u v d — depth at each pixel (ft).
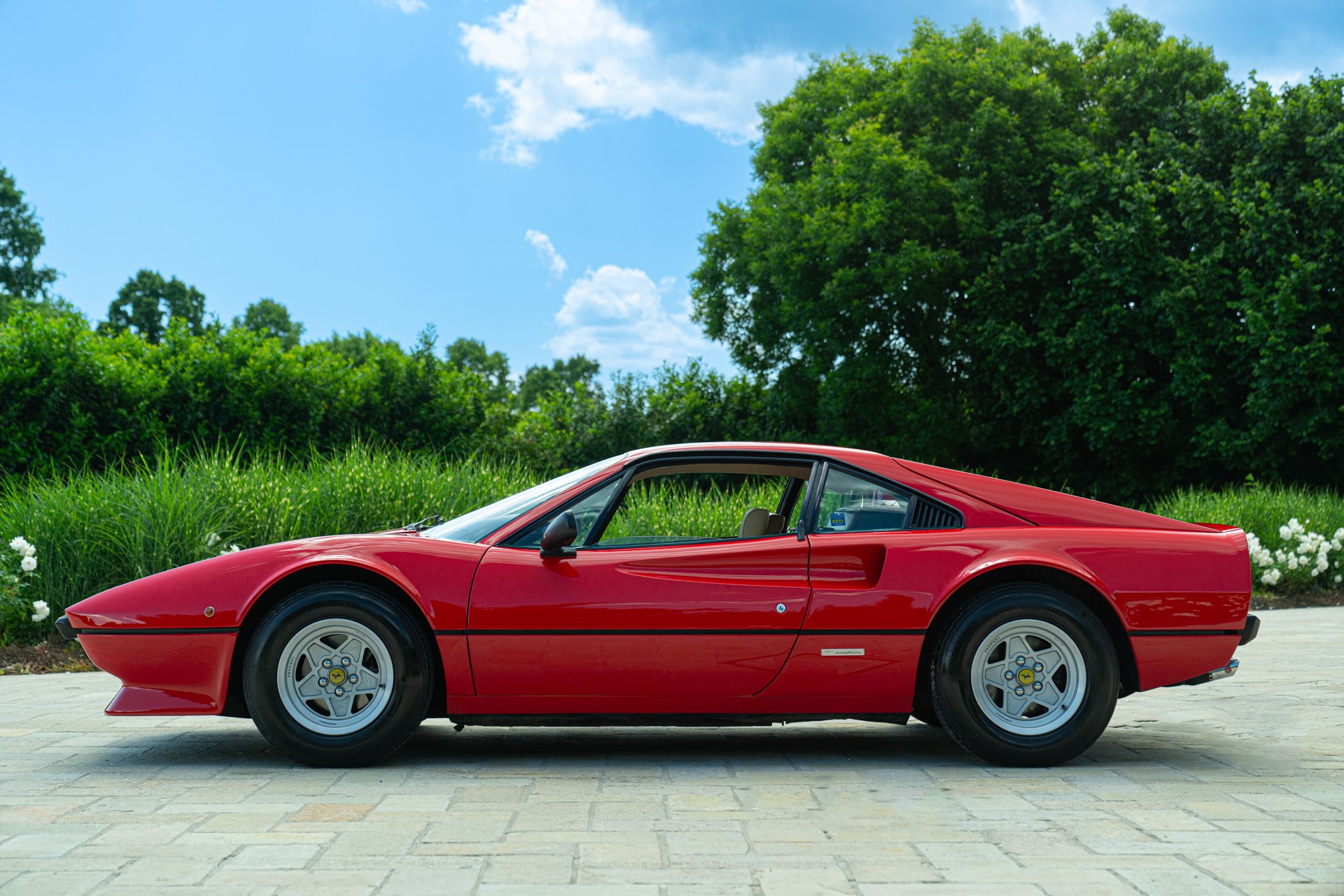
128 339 52.80
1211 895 8.05
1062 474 71.00
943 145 66.54
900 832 9.93
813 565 13.23
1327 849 9.36
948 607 13.35
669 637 12.83
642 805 11.04
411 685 12.79
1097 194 62.64
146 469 33.19
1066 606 12.92
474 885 8.30
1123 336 63.31
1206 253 61.82
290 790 11.72
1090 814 10.66
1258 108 62.23
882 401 70.44
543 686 12.90
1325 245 57.06
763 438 72.74
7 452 44.70
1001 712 13.17
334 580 13.15
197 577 13.12
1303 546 39.06
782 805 11.05
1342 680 20.79
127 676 12.99
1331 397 58.39
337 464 34.65
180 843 9.50
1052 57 72.59
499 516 13.97
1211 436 61.16
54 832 9.88
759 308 77.82
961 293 68.54
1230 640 13.34
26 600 25.50
